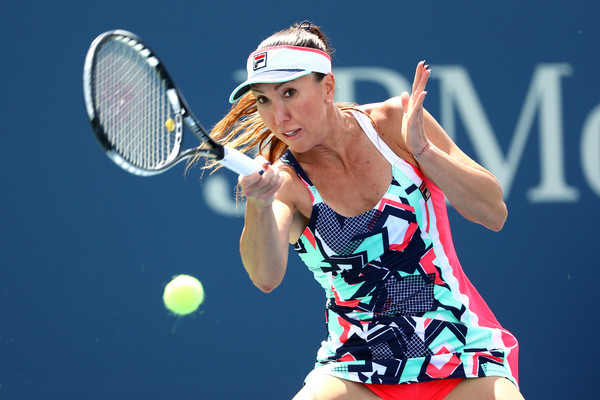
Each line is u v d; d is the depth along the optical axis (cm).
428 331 1041
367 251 1028
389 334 1043
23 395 2011
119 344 2031
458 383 1051
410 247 1037
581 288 2073
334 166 1028
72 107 2034
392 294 1044
